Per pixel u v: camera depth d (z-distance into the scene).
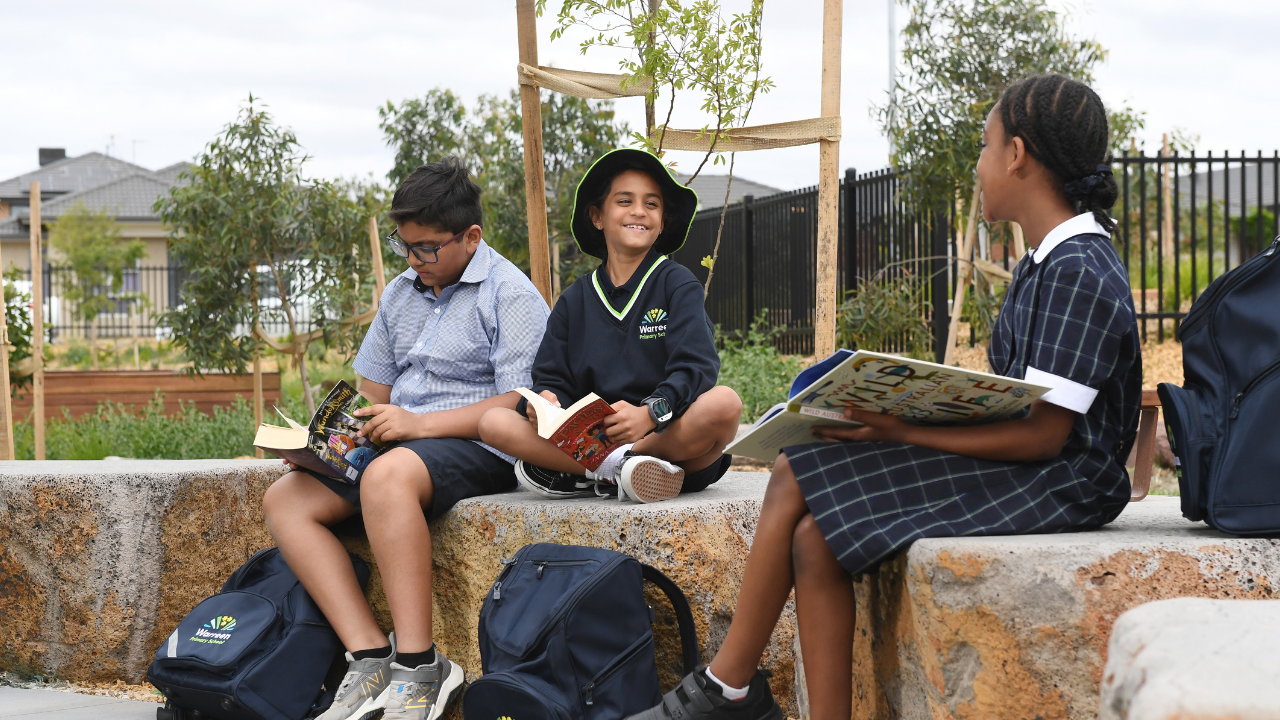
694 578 2.50
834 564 2.02
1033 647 1.77
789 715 2.69
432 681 2.58
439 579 2.93
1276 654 1.13
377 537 2.65
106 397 9.16
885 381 1.87
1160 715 1.06
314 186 7.27
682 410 2.66
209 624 2.68
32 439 7.43
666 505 2.58
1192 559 1.79
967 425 2.08
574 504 2.69
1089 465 2.02
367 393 3.33
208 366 7.38
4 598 3.27
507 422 2.76
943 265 8.10
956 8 7.21
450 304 3.14
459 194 3.05
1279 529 1.83
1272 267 1.95
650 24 4.39
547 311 3.15
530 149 4.31
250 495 3.51
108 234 27.88
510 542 2.74
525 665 2.28
